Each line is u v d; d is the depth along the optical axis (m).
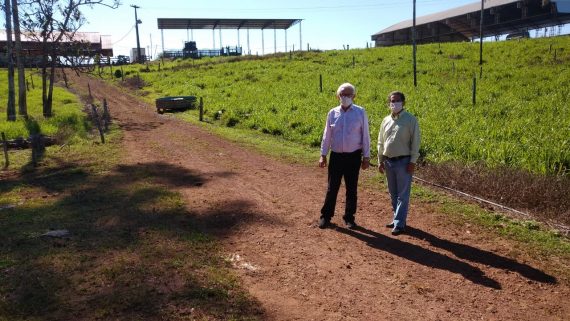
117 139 14.11
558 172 7.61
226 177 8.88
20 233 5.73
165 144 13.08
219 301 3.99
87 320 3.67
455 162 8.52
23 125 15.53
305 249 5.25
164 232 5.70
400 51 39.62
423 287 4.31
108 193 7.68
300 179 8.72
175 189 7.91
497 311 3.86
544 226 5.83
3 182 8.91
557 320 3.72
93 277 4.43
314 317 3.79
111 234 5.63
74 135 14.28
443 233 5.72
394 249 5.24
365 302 4.05
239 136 14.31
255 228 5.93
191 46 63.44
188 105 22.64
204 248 5.21
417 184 7.98
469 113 14.38
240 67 40.84
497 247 5.22
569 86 18.84
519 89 19.12
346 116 5.68
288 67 37.22
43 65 22.12
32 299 4.00
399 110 5.61
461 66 28.31
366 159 5.77
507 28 53.31
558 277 4.45
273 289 4.28
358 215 6.51
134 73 46.03
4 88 33.19
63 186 8.30
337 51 46.88
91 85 38.88
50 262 4.77
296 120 15.00
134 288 4.19
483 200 6.86
